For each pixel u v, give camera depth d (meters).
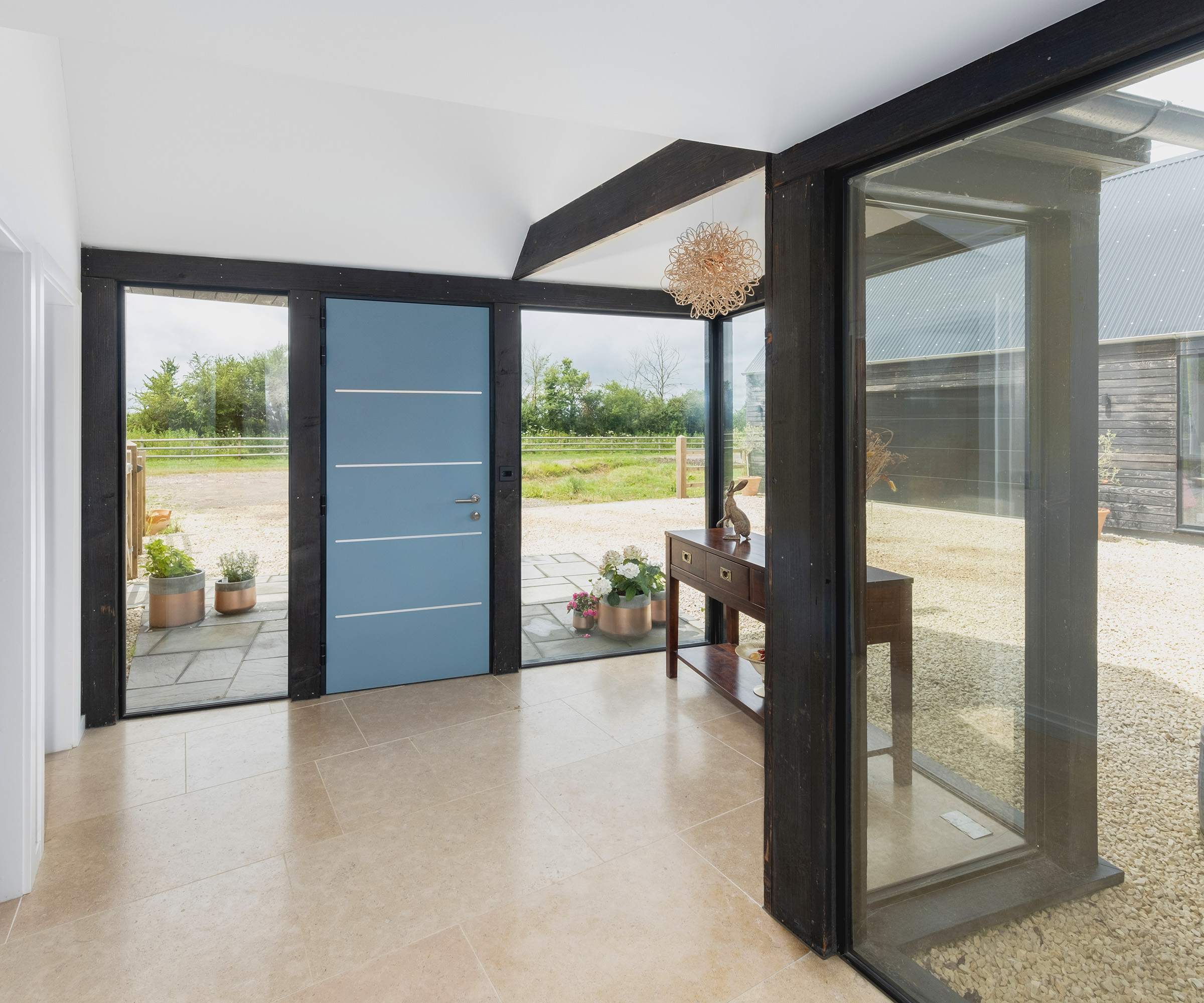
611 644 4.38
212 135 2.72
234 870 2.23
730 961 1.87
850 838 1.89
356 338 3.65
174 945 1.91
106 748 3.07
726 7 1.22
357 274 3.61
